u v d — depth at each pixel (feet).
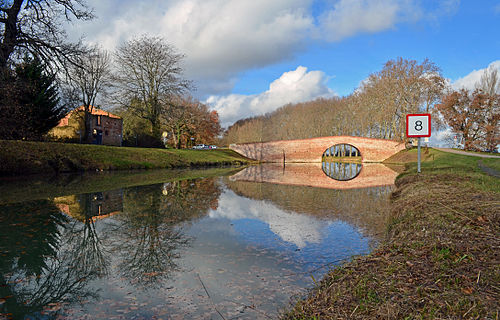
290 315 9.72
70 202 31.71
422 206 19.98
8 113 57.41
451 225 14.29
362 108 173.27
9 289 12.66
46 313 10.68
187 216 26.30
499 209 15.23
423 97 131.03
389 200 34.78
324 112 239.71
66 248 17.72
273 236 20.16
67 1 55.52
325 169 106.93
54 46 56.49
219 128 226.99
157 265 15.11
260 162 160.45
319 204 32.63
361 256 14.38
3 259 15.97
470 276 9.04
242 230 21.74
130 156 83.56
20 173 52.95
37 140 69.41
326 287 11.32
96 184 46.85
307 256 16.28
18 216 25.31
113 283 13.11
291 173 85.71
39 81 74.64
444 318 7.16
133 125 122.31
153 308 10.89
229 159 133.59
